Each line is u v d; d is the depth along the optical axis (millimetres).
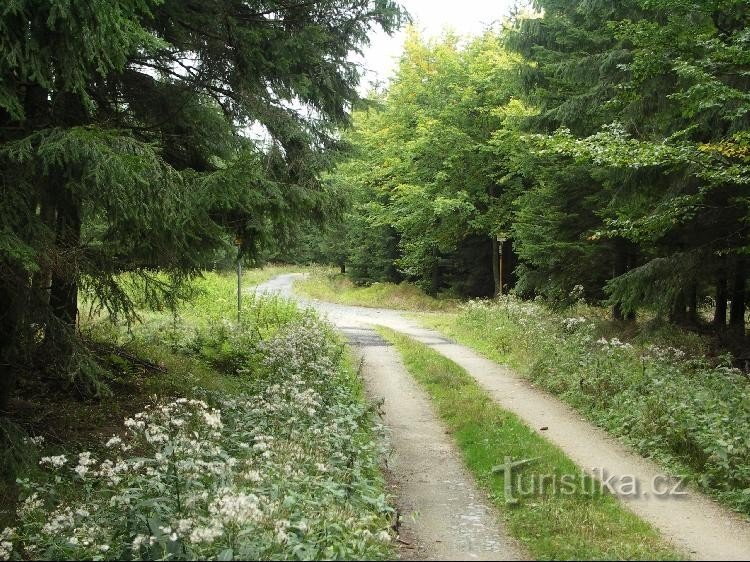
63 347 7215
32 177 6223
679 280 13289
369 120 35719
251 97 9398
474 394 12000
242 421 8070
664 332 15078
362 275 45656
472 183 32000
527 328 17703
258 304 20578
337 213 10234
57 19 5770
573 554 5312
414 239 37062
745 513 6512
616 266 18375
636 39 11406
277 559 4375
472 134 31188
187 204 7020
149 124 9047
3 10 5391
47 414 8602
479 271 36594
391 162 34906
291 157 9734
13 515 5785
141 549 4879
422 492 7203
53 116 7250
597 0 14727
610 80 14898
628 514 6332
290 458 6371
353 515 5465
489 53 30156
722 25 12133
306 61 9812
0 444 6246
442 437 9688
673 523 6227
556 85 18094
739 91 10227
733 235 13094
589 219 18234
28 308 6648
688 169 11578
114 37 5996
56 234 6812
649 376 10750
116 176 5961
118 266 7793
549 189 18562
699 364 12484
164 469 5289
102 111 8484
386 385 13625
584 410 10688
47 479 6441
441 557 5355
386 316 29906
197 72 9383
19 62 5801
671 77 12352
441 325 24891
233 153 9656
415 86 33812
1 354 7016
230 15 8844
